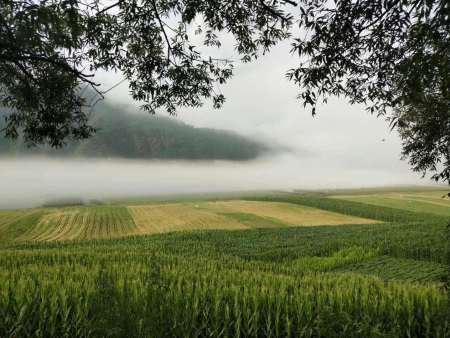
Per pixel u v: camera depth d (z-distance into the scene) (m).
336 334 7.40
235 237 48.03
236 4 6.46
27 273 10.91
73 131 6.33
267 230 53.88
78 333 7.09
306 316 8.20
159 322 7.38
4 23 4.80
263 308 8.42
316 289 10.66
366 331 7.43
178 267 14.84
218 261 22.66
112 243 43.75
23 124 6.34
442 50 4.30
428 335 7.92
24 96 5.89
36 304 7.52
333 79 5.31
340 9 4.71
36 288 8.46
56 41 5.27
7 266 15.14
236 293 8.53
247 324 7.91
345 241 38.41
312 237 46.00
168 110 7.34
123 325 7.07
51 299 7.46
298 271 20.33
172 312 7.82
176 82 6.97
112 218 71.44
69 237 54.25
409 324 8.06
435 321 7.98
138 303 8.02
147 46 6.68
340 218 74.06
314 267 29.20
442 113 7.96
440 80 4.78
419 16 4.21
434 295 8.81
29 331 7.14
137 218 71.44
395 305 8.41
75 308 7.64
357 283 11.12
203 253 34.06
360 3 4.64
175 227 62.31
